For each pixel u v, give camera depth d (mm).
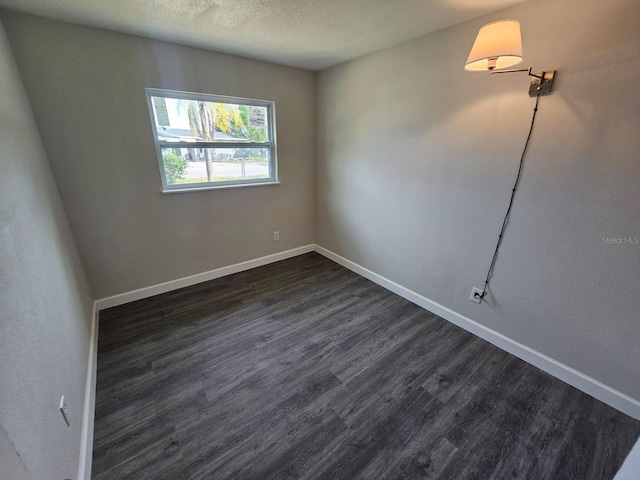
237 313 2467
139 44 2154
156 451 1339
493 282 2033
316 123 3379
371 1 1603
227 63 2582
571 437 1431
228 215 3033
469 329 2246
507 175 1822
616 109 1363
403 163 2488
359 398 1646
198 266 2959
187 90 2439
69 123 2018
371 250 3039
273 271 3311
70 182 2105
